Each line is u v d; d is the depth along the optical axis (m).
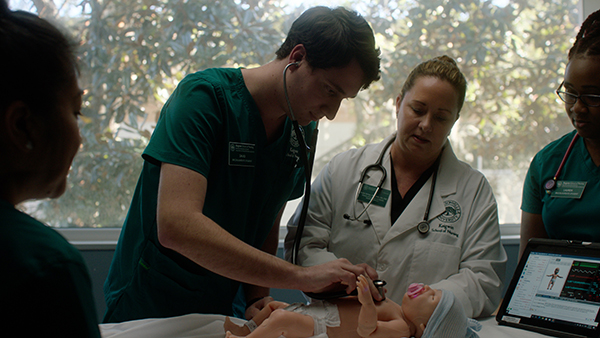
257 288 1.29
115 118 2.22
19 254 0.44
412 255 1.27
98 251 1.99
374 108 2.42
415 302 1.03
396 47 2.39
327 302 1.08
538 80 2.48
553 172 1.34
